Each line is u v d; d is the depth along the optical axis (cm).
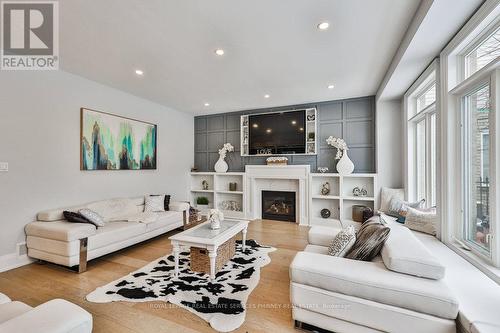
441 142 247
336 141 469
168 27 226
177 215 420
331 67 321
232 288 226
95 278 248
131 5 194
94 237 276
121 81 371
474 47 210
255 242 368
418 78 316
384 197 411
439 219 254
